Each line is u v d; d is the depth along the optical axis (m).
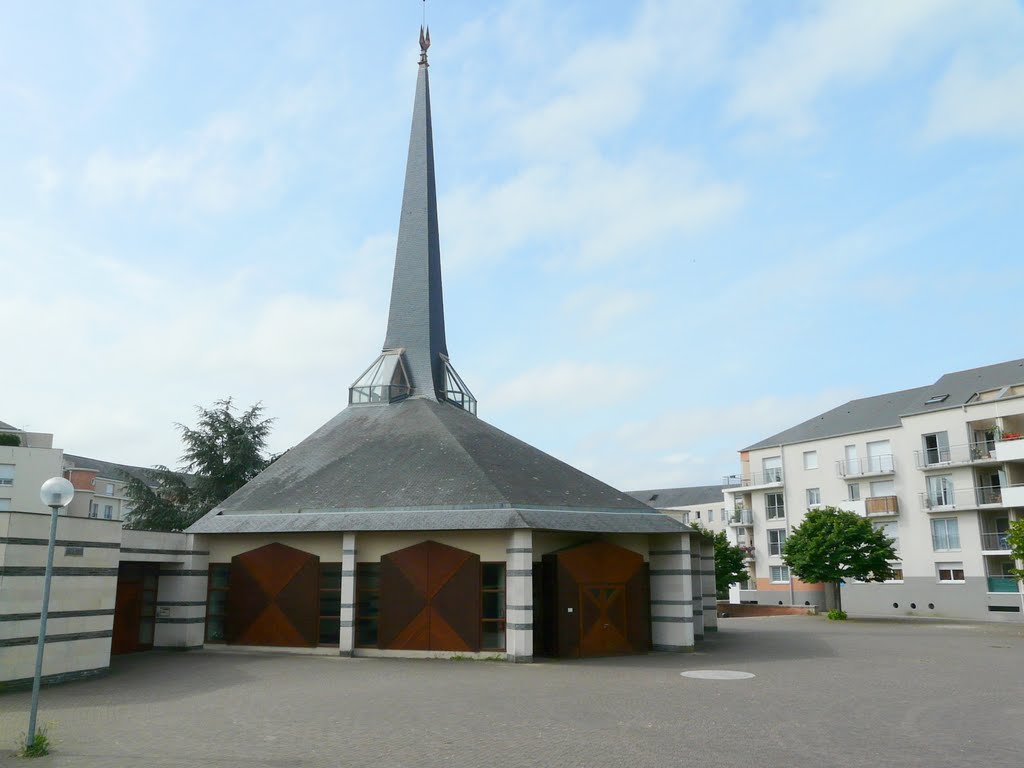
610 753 11.16
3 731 13.07
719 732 12.56
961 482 50.34
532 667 21.77
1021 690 17.00
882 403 60.19
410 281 37.56
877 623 43.06
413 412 32.81
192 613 26.27
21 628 17.95
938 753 11.07
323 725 13.31
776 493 63.72
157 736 12.52
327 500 26.55
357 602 25.03
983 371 54.38
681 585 26.42
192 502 49.91
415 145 40.59
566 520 24.95
